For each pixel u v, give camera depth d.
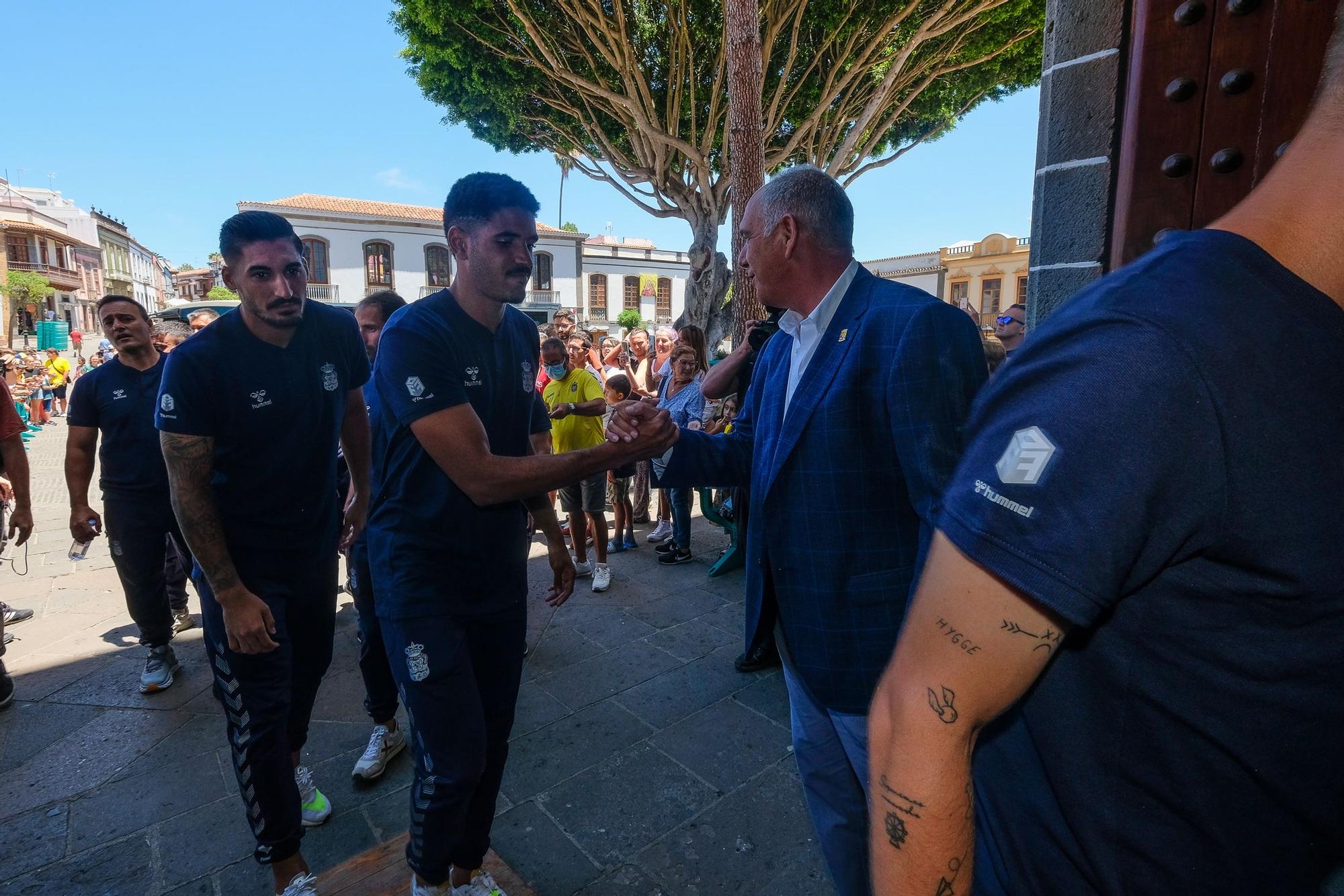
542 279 34.28
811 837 2.20
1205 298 0.49
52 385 16.86
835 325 1.44
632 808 2.35
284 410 1.87
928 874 0.55
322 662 2.18
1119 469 0.48
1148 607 0.54
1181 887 0.57
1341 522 0.46
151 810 2.38
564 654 3.52
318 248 29.62
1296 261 0.49
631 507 5.43
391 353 1.63
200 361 1.74
